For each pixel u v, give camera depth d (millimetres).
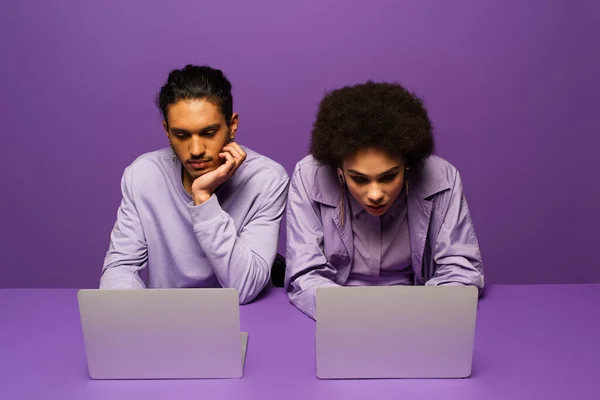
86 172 2785
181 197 1625
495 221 2795
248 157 1669
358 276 1633
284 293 1579
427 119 1389
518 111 2672
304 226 1555
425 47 2631
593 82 2635
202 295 1142
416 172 1504
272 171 1656
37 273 2920
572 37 2600
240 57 2676
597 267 2830
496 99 2664
